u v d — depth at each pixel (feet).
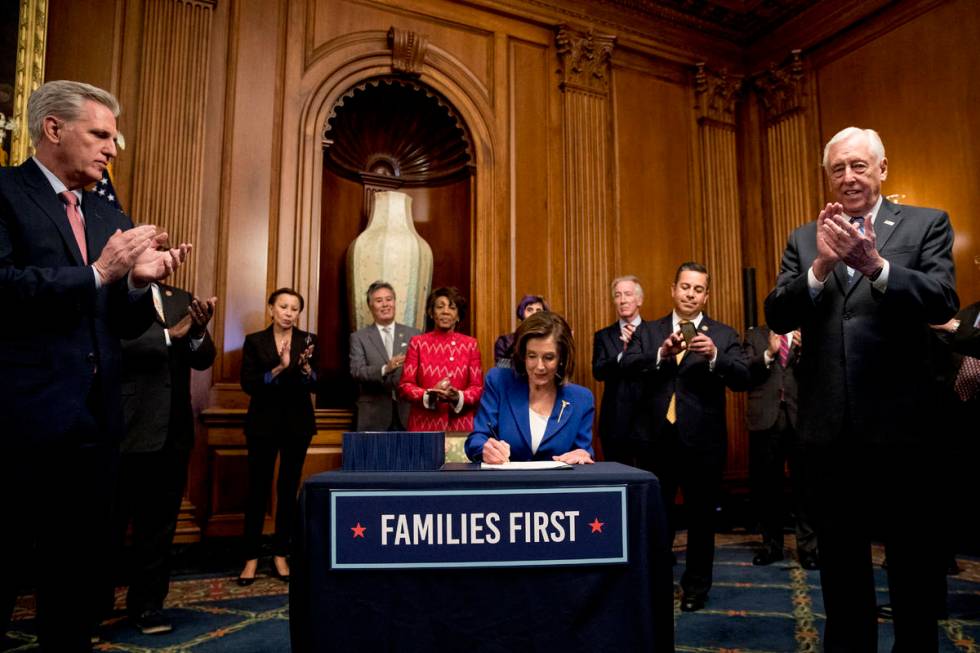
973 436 12.01
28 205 5.59
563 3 20.45
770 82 22.45
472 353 13.97
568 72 20.26
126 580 12.94
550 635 5.12
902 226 6.81
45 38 13.92
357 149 19.65
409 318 17.30
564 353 7.57
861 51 20.03
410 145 20.15
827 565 6.67
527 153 19.62
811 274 6.68
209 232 15.85
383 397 14.64
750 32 22.81
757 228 22.45
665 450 10.99
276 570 12.96
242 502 15.14
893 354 6.40
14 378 5.24
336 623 5.06
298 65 17.13
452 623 5.11
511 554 5.17
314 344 13.51
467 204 19.22
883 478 6.39
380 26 18.24
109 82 15.29
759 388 14.64
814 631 9.24
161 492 9.80
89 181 6.00
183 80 15.84
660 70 21.95
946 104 17.83
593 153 20.29
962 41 17.56
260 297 16.08
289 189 16.70
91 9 15.29
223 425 15.14
